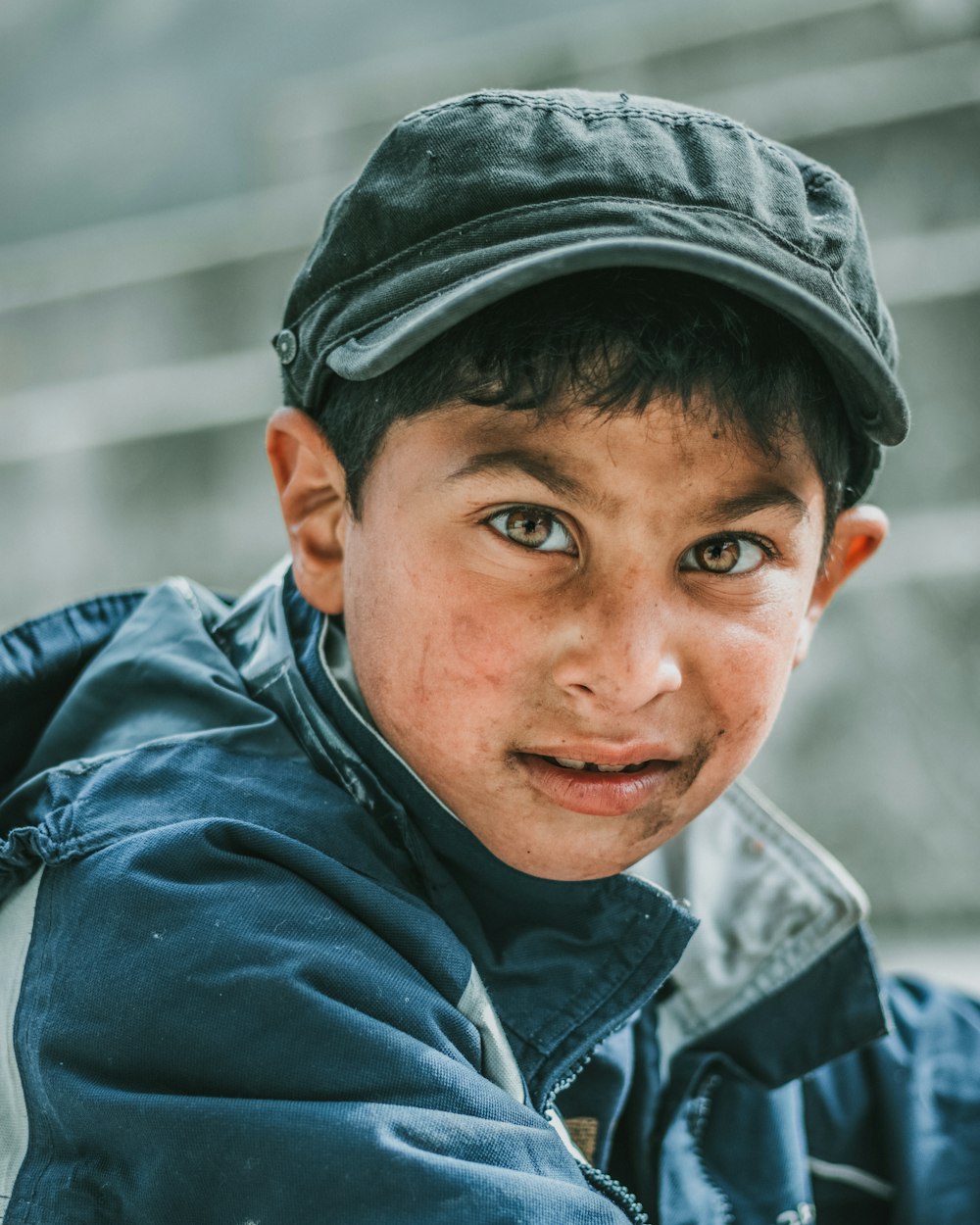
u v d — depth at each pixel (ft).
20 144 18.98
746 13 13.47
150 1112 2.25
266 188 15.61
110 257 13.00
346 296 2.74
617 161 2.56
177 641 3.12
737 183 2.60
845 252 2.74
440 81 14.92
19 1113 2.45
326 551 2.93
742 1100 3.42
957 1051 3.75
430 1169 2.14
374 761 2.81
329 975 2.35
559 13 17.80
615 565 2.48
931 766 8.08
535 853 2.66
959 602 8.18
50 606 11.68
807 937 3.41
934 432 9.50
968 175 10.55
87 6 19.51
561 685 2.50
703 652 2.58
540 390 2.43
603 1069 3.12
